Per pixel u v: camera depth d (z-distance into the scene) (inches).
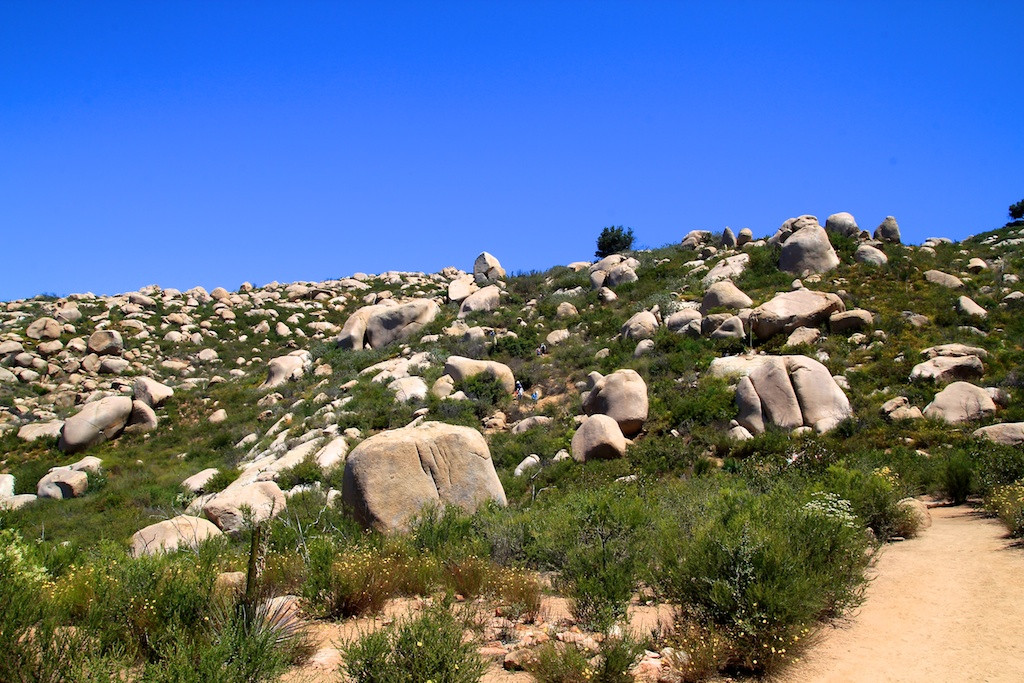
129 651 221.9
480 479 501.7
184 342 1578.5
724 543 263.0
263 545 356.5
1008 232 1515.7
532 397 1005.2
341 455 872.3
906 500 454.3
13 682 186.5
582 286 1476.4
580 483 708.0
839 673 223.8
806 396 800.3
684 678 220.2
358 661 208.8
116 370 1386.6
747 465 682.2
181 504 814.5
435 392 1038.4
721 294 1101.1
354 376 1194.6
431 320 1400.1
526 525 402.9
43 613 216.5
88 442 1075.9
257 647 204.7
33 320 1599.4
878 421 760.3
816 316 991.0
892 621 271.0
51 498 893.8
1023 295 1016.9
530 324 1296.8
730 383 880.9
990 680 209.0
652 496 526.9
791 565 257.4
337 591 293.6
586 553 324.8
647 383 940.0
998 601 281.7
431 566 346.0
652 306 1204.5
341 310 1840.6
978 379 823.1
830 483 479.8
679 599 270.2
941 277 1117.7
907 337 935.7
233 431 1096.2
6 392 1277.1
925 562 356.5
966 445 650.2
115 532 700.0
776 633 232.2
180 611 235.1
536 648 241.0
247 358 1541.6
